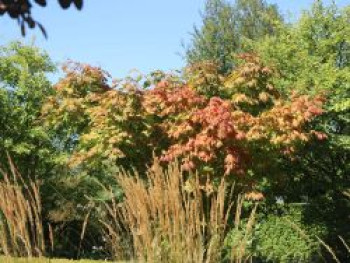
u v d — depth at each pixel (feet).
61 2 6.10
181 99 35.35
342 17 48.78
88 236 39.01
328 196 46.75
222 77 38.09
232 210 33.83
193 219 16.05
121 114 35.83
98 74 41.45
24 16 6.26
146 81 40.52
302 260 51.16
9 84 63.46
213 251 15.79
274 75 38.27
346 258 46.16
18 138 61.72
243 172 33.47
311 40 49.83
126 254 17.07
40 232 15.83
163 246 15.65
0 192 15.11
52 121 42.32
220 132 32.55
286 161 43.83
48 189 57.16
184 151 33.83
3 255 16.07
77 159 37.78
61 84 41.45
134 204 15.88
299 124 34.91
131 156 36.81
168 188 15.72
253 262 47.78
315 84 45.01
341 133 45.11
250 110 37.65
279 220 52.65
